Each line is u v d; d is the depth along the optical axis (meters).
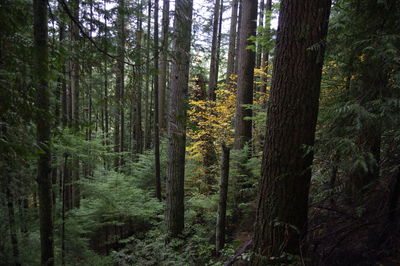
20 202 4.65
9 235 4.27
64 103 5.10
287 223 2.77
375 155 2.83
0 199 3.72
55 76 2.15
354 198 3.09
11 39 1.69
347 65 2.82
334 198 3.23
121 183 7.84
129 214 7.16
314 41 2.61
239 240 5.02
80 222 6.65
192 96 10.51
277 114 2.79
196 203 6.49
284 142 2.75
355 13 2.70
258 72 9.11
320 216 3.24
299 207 2.80
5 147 1.59
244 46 7.23
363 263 2.34
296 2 2.63
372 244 2.48
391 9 2.45
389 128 2.48
